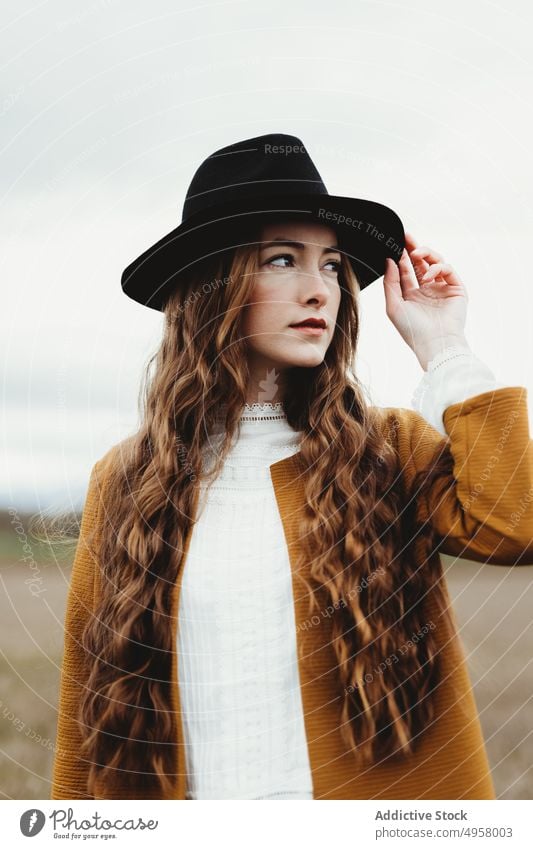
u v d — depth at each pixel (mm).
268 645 1994
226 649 1999
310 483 2105
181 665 2045
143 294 2398
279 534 2094
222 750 1965
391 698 1964
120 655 2098
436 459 2129
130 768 2059
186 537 2131
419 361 2268
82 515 2377
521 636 4918
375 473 2145
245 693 1974
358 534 2051
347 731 1940
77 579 2311
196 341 2215
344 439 2141
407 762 1988
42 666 4297
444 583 2121
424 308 2305
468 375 2152
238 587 2035
